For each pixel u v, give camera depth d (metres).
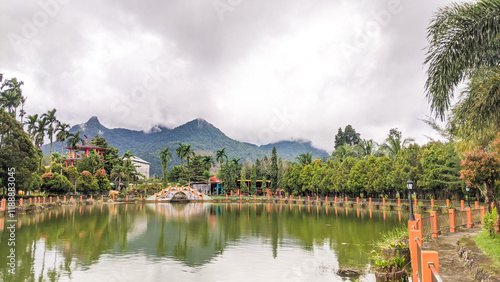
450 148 33.12
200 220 34.50
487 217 13.85
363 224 28.69
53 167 59.59
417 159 38.75
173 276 13.46
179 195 75.00
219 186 96.75
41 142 62.38
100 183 69.75
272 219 35.28
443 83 10.14
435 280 4.98
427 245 13.86
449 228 17.14
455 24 10.06
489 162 15.51
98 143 97.50
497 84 9.30
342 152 69.75
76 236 23.23
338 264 14.81
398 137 58.56
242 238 22.55
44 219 33.62
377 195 50.44
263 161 96.62
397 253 12.75
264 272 13.90
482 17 9.79
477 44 9.95
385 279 11.14
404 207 40.00
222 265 15.12
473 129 10.00
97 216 38.09
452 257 11.84
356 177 50.28
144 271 14.18
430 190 39.28
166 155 90.31
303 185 70.44
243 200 75.00
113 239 22.17
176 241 21.48
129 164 85.75
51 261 15.80
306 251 17.84
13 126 35.34
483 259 10.16
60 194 56.31
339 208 50.72
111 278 13.13
